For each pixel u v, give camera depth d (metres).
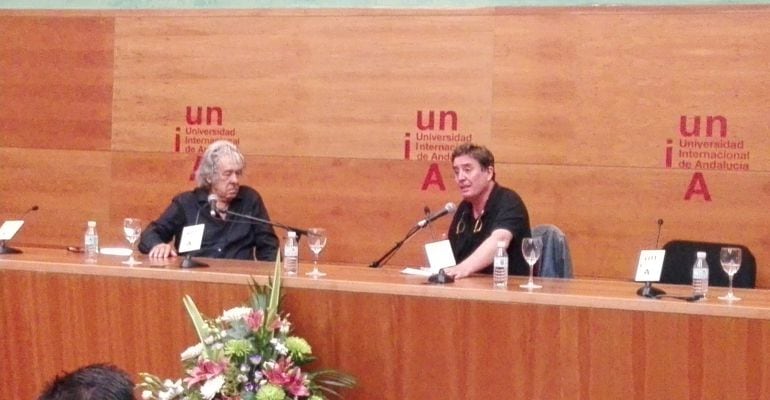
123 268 3.60
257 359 3.12
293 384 3.11
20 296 3.74
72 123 6.29
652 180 5.36
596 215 5.44
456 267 3.79
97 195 6.25
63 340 3.69
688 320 3.02
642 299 3.08
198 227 3.86
